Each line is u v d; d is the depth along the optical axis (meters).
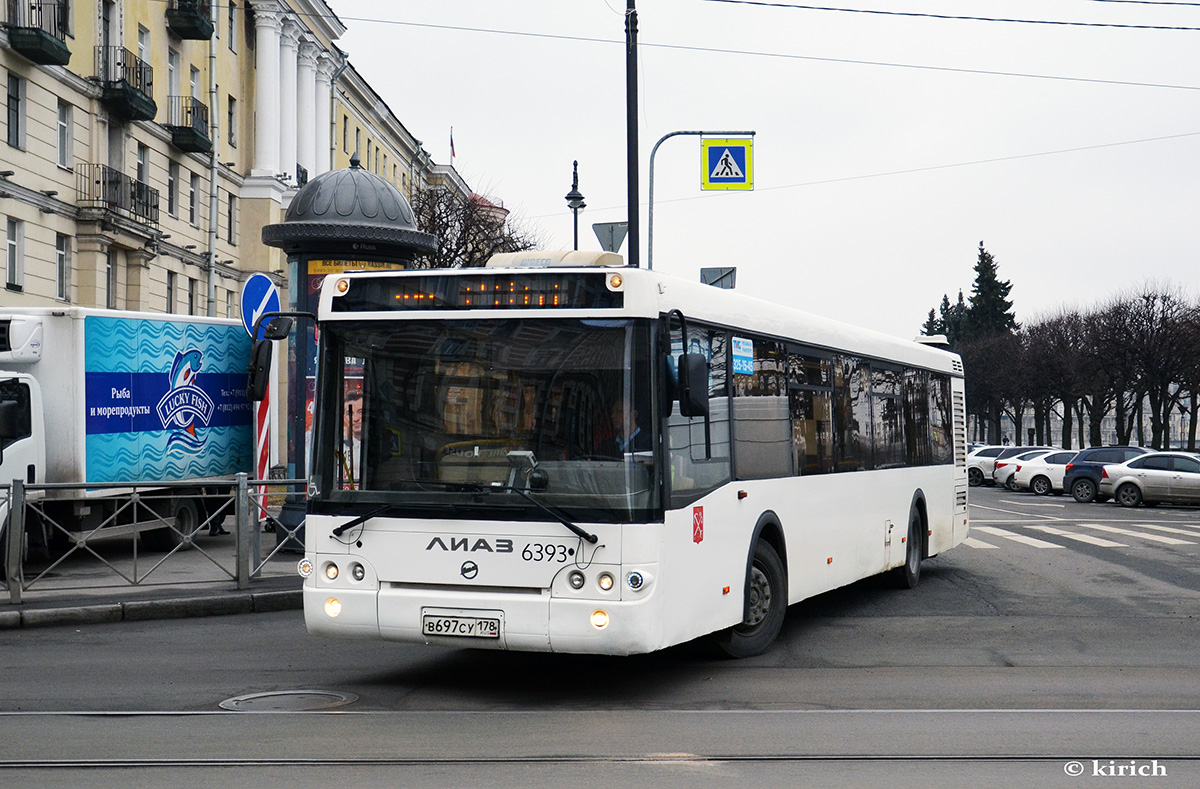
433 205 48.88
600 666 9.30
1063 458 43.47
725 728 7.17
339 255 16.36
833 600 13.50
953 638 10.85
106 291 35.38
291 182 49.19
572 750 6.59
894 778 6.02
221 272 44.06
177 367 16.92
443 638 7.71
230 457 17.86
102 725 7.20
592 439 7.67
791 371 10.59
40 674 8.96
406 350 8.09
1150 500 35.16
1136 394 67.12
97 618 11.75
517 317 7.90
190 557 15.53
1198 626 11.61
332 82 56.78
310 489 8.14
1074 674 9.09
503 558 7.67
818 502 11.04
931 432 15.43
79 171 34.03
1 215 29.78
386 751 6.55
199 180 42.09
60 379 15.45
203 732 7.01
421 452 7.95
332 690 8.35
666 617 7.77
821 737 6.93
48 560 14.23
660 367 7.83
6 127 30.03
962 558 18.70
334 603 7.97
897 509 13.72
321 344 8.27
